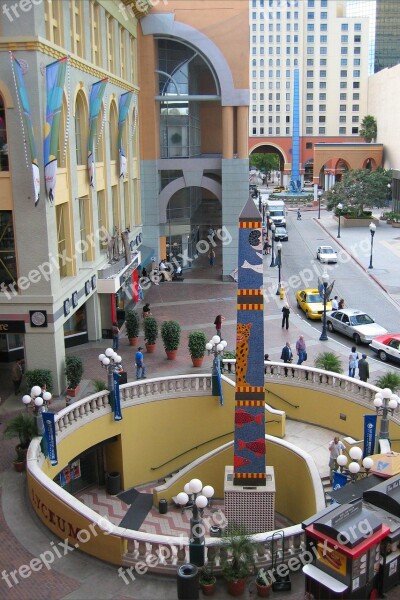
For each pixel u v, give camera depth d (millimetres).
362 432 24438
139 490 24859
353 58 131000
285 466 22047
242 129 46438
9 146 23656
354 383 24656
